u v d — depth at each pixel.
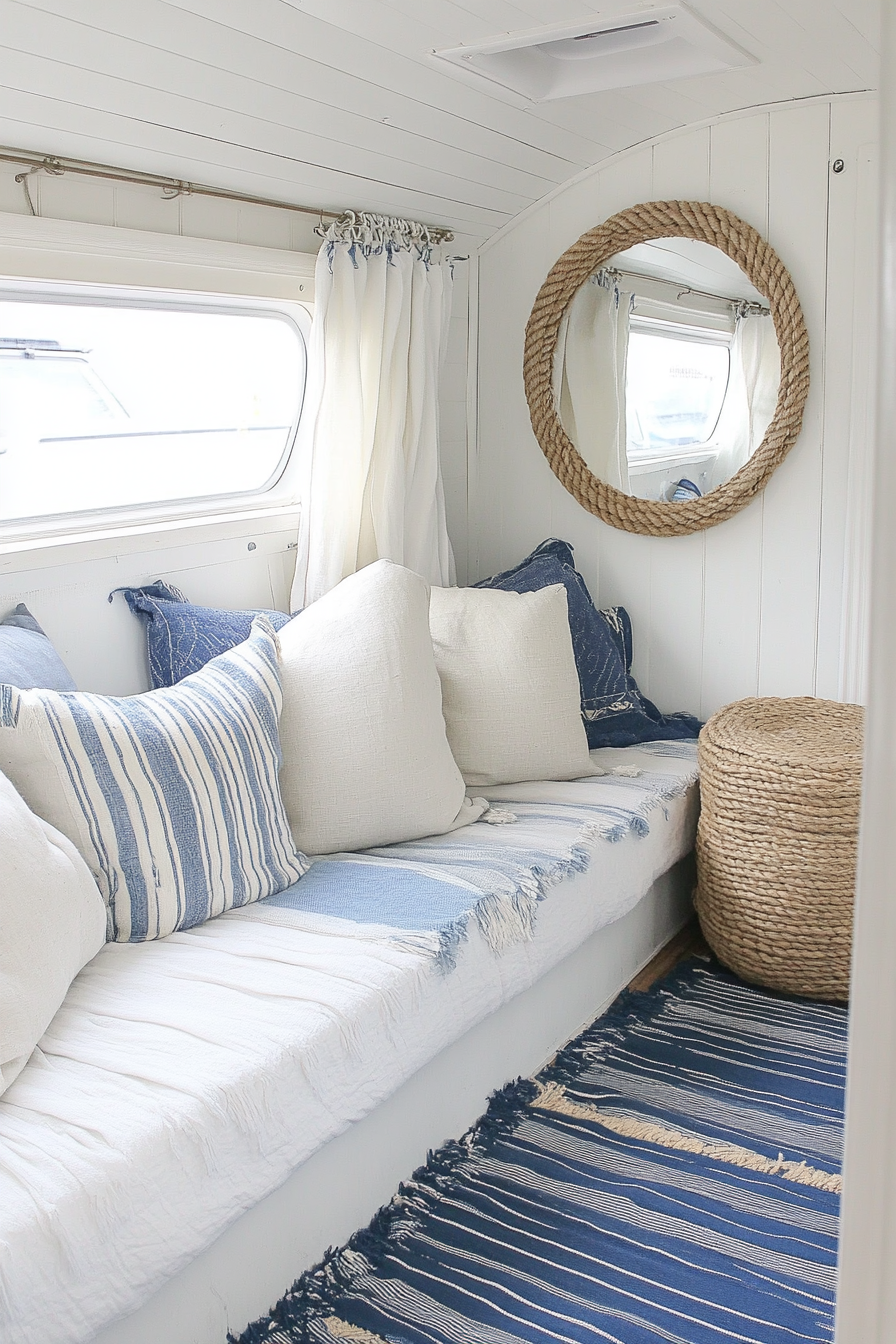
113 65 1.89
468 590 2.92
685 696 3.33
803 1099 2.23
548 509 3.47
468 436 3.56
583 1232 1.87
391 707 2.38
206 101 2.10
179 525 2.66
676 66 2.47
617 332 3.23
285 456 3.01
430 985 1.88
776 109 2.89
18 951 1.56
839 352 2.93
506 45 2.16
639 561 3.34
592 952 2.56
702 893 2.82
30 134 2.01
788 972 2.64
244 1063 1.57
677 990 2.72
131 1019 1.66
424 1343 1.63
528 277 3.37
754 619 3.18
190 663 2.46
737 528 3.16
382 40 2.07
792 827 2.57
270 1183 1.57
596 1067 2.38
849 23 2.26
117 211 2.27
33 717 1.88
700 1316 1.68
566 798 2.67
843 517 3.00
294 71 2.10
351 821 2.33
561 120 2.74
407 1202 1.93
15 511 2.38
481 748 2.73
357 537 2.98
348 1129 1.72
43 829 1.73
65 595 2.36
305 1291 1.72
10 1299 1.23
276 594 2.94
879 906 0.36
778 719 2.89
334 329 2.83
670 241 3.09
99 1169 1.36
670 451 3.20
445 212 3.08
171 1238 1.41
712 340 3.08
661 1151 2.08
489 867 2.23
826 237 2.90
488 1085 2.19
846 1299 0.39
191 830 1.99
